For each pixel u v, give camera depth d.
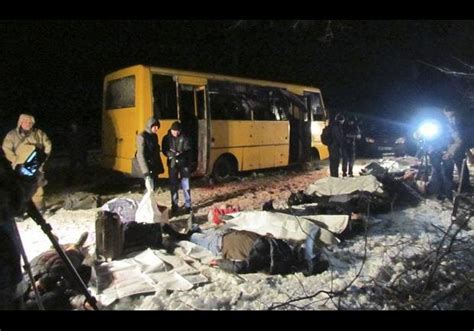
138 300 4.59
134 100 10.34
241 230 5.93
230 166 12.14
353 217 7.25
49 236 3.54
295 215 6.86
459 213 8.30
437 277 5.26
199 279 5.06
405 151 18.05
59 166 16.02
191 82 11.02
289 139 13.90
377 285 5.02
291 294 4.82
